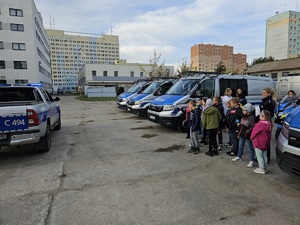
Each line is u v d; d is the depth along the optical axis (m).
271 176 4.18
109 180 4.04
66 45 95.06
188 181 3.98
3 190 3.69
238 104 5.29
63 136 7.74
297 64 33.50
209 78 8.30
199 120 5.55
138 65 58.94
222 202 3.27
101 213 3.01
